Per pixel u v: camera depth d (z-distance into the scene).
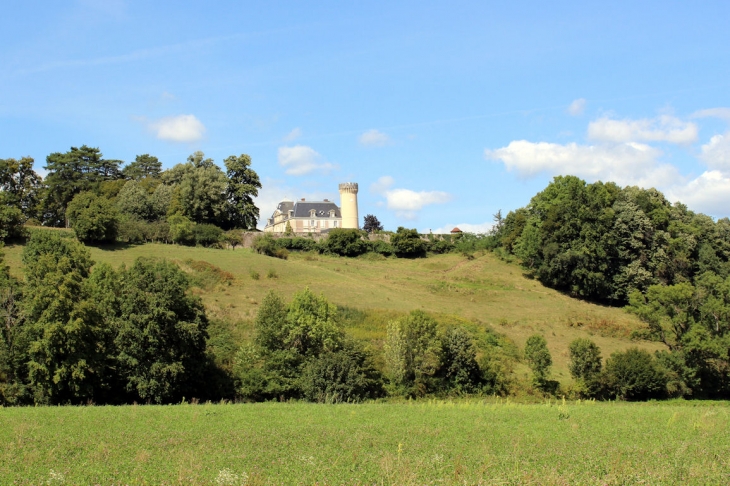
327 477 19.91
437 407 38.00
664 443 26.67
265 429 29.25
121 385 44.16
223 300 66.62
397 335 50.91
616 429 30.56
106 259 78.62
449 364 51.84
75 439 25.95
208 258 85.06
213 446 25.02
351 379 45.66
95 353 42.62
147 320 44.16
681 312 56.31
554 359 62.97
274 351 48.69
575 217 94.56
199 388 46.97
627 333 73.69
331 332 50.47
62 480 19.22
